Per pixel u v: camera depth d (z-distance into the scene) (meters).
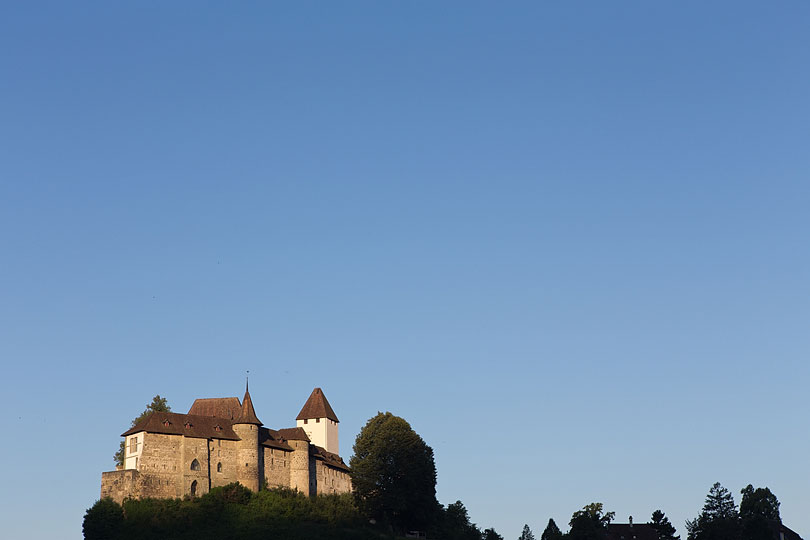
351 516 193.88
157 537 173.50
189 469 185.50
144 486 180.00
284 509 185.88
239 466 192.50
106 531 174.12
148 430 183.50
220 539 174.62
